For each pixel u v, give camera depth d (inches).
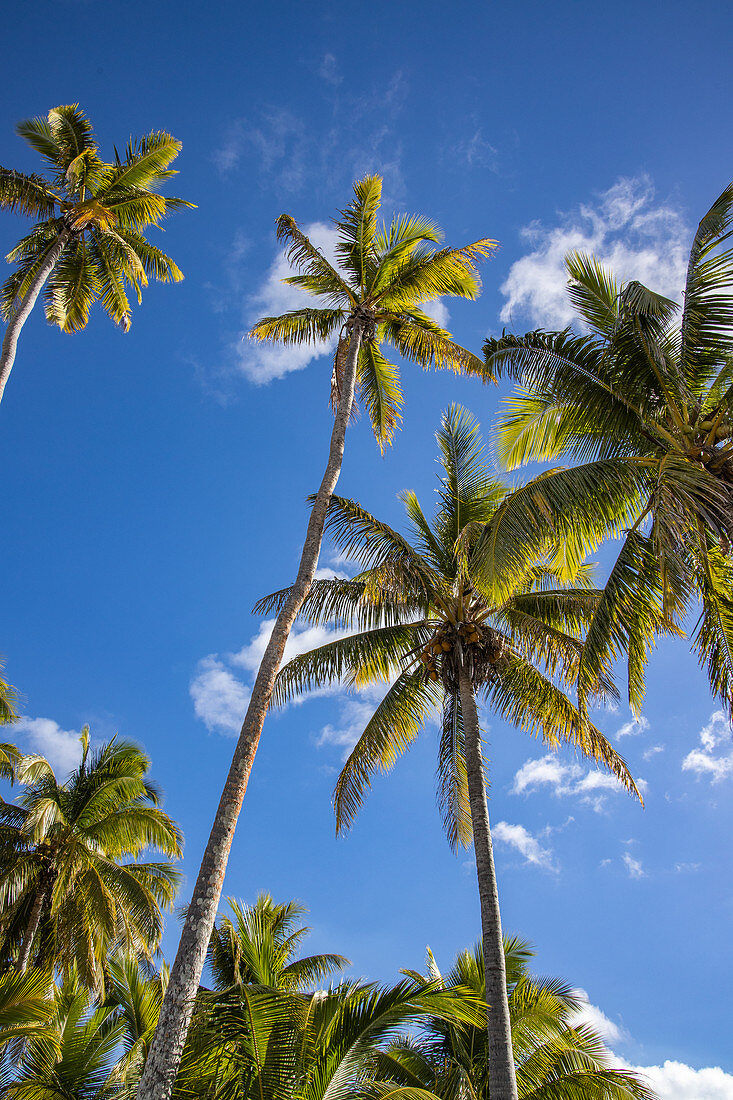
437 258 620.4
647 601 442.6
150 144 776.3
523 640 594.6
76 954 660.1
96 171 765.9
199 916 354.0
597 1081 467.5
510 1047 435.5
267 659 445.1
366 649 590.2
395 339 673.6
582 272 532.7
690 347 473.4
